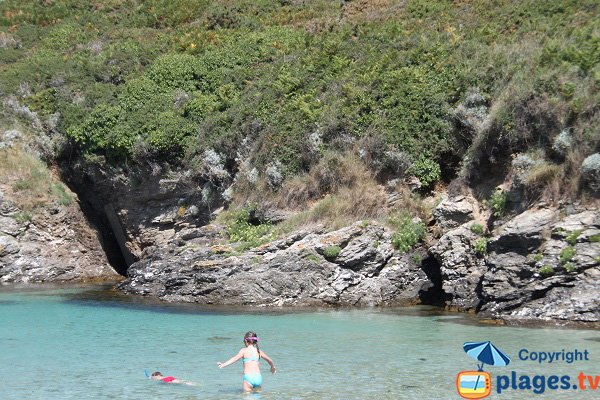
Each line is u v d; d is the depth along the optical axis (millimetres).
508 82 23859
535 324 17953
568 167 19750
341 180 24969
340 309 21219
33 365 14586
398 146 24734
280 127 27375
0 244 28266
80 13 44625
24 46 41750
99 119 30656
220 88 31062
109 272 30484
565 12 28141
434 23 31688
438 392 12203
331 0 39531
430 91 25641
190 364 14523
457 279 20938
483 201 21891
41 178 30562
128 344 16484
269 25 37844
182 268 23406
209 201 27906
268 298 21734
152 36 39656
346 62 29703
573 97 20703
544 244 18734
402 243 22484
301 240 22906
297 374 13523
